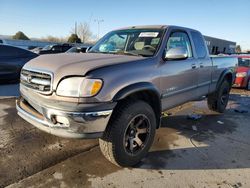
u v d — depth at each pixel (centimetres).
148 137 334
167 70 360
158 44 360
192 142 407
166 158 348
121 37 409
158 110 355
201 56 469
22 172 296
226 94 606
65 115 256
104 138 290
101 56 326
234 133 461
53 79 269
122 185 282
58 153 347
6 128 425
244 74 987
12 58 849
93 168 314
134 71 304
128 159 311
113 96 273
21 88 333
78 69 267
